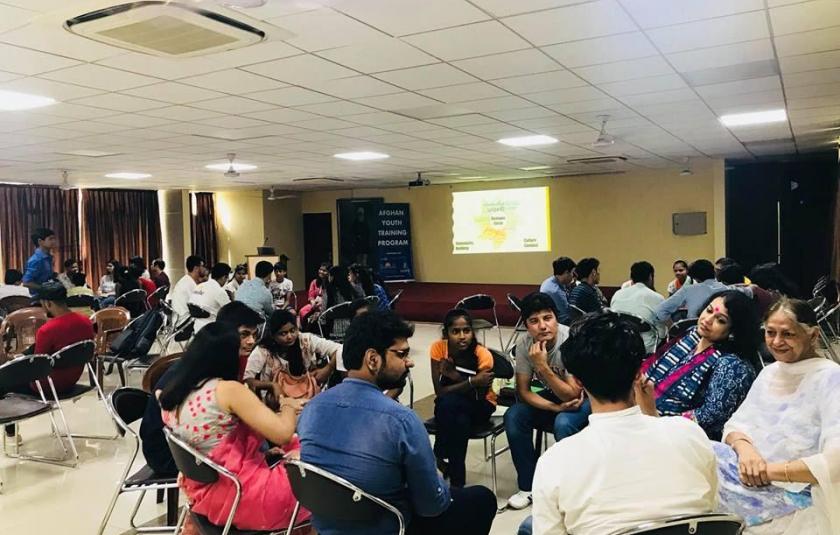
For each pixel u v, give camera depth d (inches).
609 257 419.8
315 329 250.7
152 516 128.1
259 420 87.5
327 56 130.1
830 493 68.9
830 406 72.3
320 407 77.5
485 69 144.6
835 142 303.0
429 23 111.5
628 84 162.9
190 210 511.8
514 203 448.8
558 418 118.1
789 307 78.4
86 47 119.3
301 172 373.4
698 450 56.6
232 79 147.2
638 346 56.9
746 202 424.8
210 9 100.0
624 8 107.0
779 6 107.3
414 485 74.2
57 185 426.9
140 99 167.2
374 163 334.3
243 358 133.4
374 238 471.8
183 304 262.4
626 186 411.5
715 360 95.3
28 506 133.3
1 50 120.9
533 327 122.8
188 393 89.3
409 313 421.7
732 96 182.5
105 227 468.1
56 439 177.3
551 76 152.9
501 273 457.4
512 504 127.1
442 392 128.6
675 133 253.1
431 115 200.5
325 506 73.4
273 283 345.1
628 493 53.7
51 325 167.0
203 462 84.9
